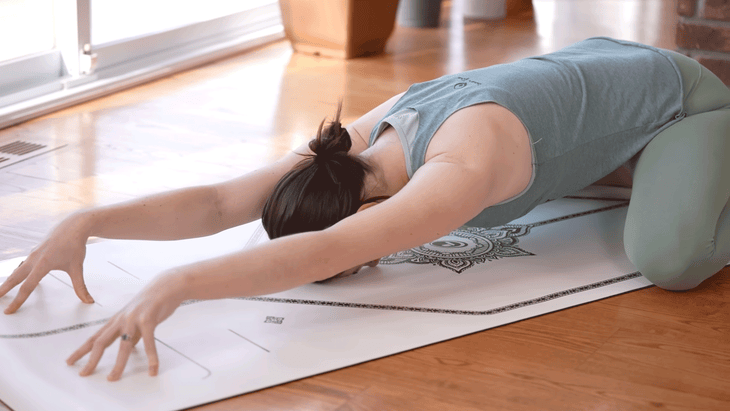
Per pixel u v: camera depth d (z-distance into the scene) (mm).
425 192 1383
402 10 4496
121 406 1170
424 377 1295
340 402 1225
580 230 1883
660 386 1287
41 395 1188
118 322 1240
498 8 4742
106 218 1471
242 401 1215
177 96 3080
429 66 3613
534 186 1577
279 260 1282
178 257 1714
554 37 4207
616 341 1418
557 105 1599
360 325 1438
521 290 1585
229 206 1588
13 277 1443
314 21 3723
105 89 3072
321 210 1419
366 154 1515
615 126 1681
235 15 3936
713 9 2580
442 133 1477
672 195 1568
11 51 2852
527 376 1305
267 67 3568
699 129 1685
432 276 1645
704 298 1584
